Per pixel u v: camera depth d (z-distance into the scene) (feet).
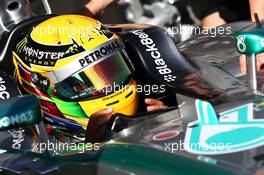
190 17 61.21
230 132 32.45
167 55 39.52
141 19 62.95
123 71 36.47
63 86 35.73
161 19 62.03
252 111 34.19
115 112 36.04
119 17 63.72
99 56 35.78
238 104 35.40
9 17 42.06
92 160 32.12
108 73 35.94
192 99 36.06
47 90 36.24
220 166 29.91
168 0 61.52
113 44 36.42
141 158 31.19
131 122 35.12
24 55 37.09
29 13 42.86
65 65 35.50
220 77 39.81
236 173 29.27
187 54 44.57
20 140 36.52
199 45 45.88
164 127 34.32
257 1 46.21
